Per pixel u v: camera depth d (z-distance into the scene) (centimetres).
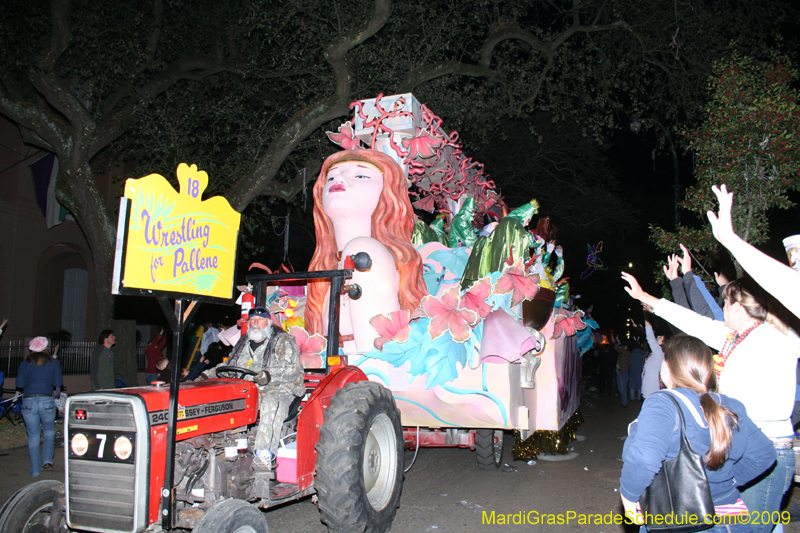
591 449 864
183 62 1212
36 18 1054
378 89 1285
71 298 1953
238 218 414
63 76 1138
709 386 270
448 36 1354
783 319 354
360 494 420
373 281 604
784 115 652
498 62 1488
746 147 673
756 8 1195
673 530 241
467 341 561
